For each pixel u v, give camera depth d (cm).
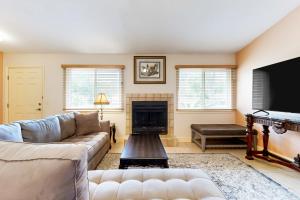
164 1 307
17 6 316
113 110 507
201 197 133
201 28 385
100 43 450
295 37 321
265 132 349
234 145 419
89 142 294
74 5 315
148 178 163
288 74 298
